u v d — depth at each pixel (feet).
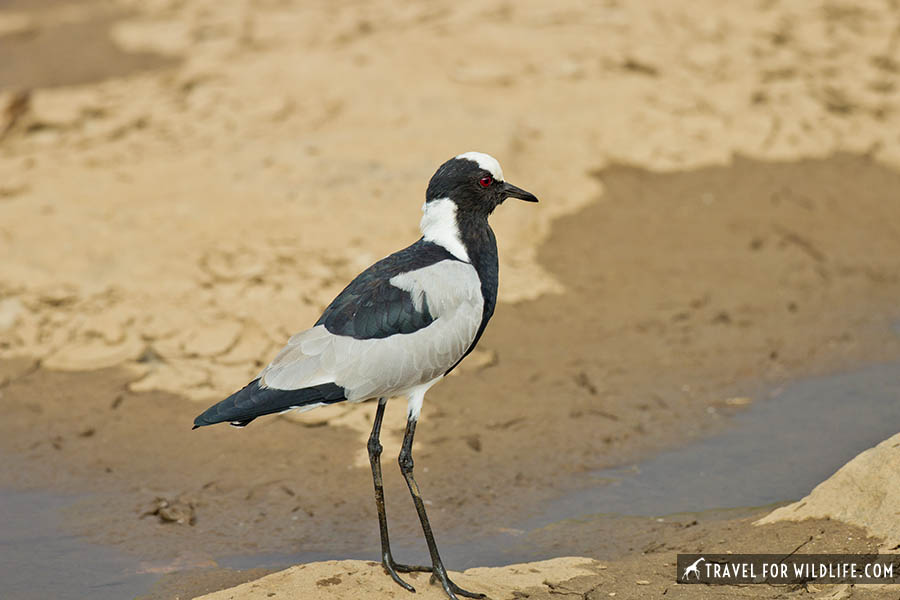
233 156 57.41
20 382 42.60
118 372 42.96
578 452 37.60
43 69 80.02
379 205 52.24
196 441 38.75
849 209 55.26
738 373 42.63
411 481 27.81
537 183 55.62
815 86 66.03
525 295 48.34
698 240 52.70
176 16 88.02
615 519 33.12
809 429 38.11
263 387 26.76
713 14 73.56
